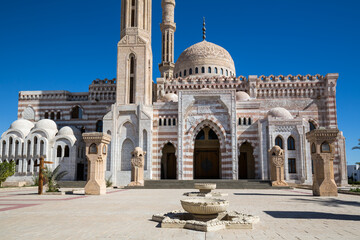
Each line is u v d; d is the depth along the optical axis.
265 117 53.31
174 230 11.44
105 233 10.97
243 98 56.62
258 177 51.16
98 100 64.44
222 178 51.50
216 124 53.03
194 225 11.59
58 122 63.78
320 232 11.20
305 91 59.44
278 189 39.19
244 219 12.43
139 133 52.25
